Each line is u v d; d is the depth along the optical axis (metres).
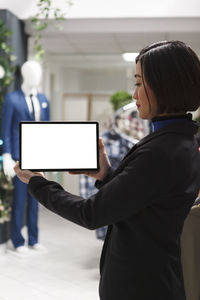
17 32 4.86
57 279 3.61
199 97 1.00
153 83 0.98
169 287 0.97
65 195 1.00
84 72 10.19
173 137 0.97
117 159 4.07
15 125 4.18
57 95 8.84
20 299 3.14
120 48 6.27
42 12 4.50
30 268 3.89
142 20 4.84
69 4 4.62
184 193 0.96
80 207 0.96
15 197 4.30
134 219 0.98
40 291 3.32
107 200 0.92
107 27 4.89
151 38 5.32
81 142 1.13
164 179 0.92
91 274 3.77
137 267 0.98
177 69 0.96
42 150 1.12
